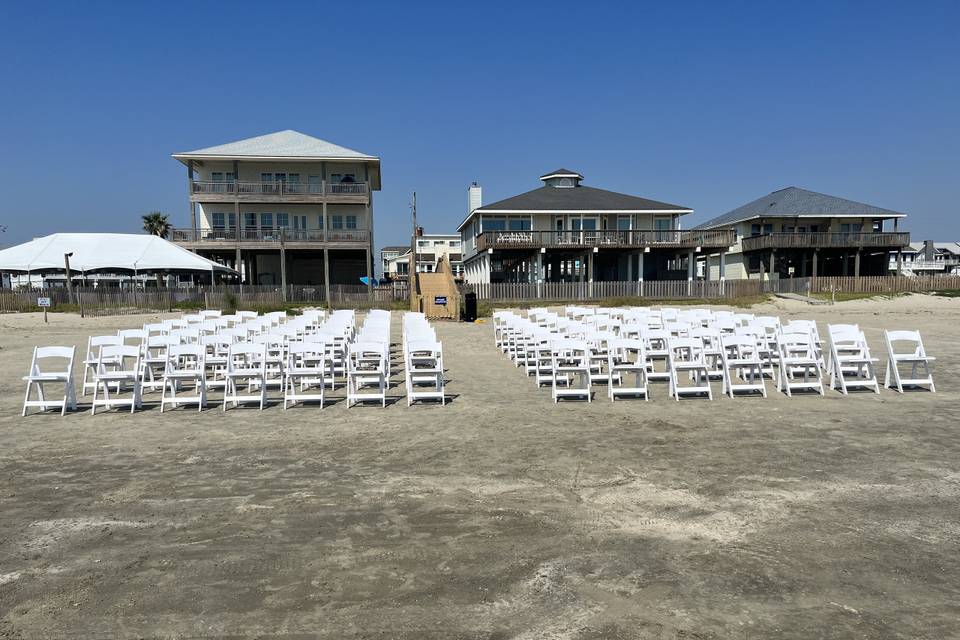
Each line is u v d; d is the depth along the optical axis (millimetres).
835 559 4223
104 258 34562
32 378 9414
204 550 4477
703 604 3650
